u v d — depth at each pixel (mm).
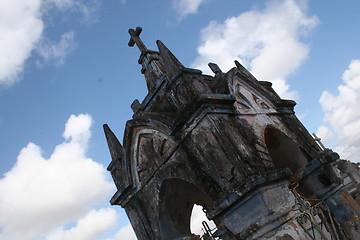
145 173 10320
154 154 9945
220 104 8742
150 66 12594
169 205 10344
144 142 10289
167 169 9453
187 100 8797
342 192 10422
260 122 10031
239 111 9398
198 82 9219
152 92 10984
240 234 7574
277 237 7133
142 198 10617
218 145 7992
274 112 11383
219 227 10219
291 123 11680
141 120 9992
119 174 11141
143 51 12930
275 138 11078
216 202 7848
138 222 10578
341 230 10234
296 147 11078
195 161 8508
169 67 9477
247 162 7762
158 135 9727
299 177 10898
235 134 8250
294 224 7609
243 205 7488
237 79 10742
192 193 10891
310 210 8383
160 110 10141
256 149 8734
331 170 10617
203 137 8312
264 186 7449
